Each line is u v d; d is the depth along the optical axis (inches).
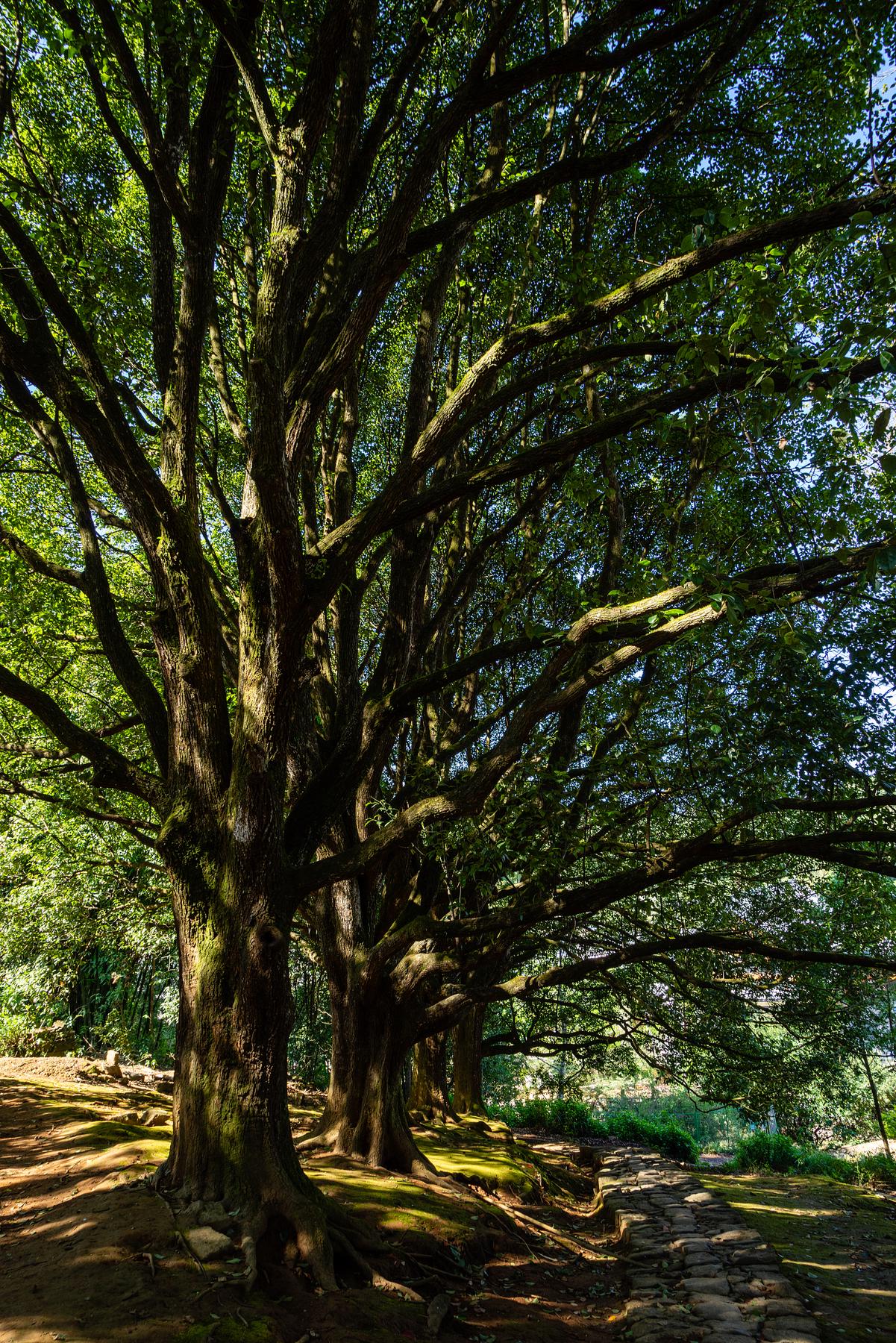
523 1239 309.3
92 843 564.4
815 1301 274.5
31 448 423.5
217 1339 169.2
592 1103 1017.5
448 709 508.1
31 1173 283.4
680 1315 240.4
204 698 250.8
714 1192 471.8
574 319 222.2
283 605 216.4
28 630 428.1
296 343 261.6
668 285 208.1
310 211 352.5
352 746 292.7
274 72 285.9
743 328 186.5
